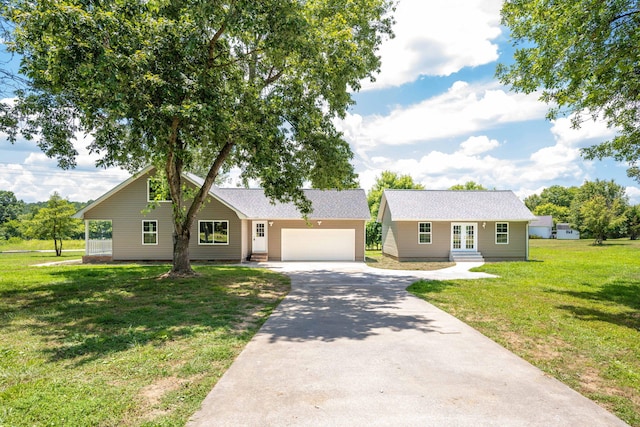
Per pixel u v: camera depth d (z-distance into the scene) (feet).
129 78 29.60
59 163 41.65
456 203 82.69
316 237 79.00
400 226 78.95
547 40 31.99
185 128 34.17
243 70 45.83
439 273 54.29
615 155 38.11
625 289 38.81
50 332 21.79
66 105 39.14
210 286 39.45
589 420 12.01
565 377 15.65
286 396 13.52
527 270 56.49
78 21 27.07
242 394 13.67
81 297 32.71
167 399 13.23
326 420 11.79
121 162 45.06
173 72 31.76
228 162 53.26
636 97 30.71
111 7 29.94
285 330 22.59
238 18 32.32
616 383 15.11
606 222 135.54
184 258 47.06
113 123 36.19
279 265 67.26
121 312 27.02
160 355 17.80
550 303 31.32
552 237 217.36
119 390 13.92
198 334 21.38
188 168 52.24
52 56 28.25
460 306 29.96
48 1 26.37
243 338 20.74
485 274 52.95
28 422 11.57
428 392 13.94
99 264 67.77
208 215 72.69
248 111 39.45
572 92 31.94
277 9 33.45
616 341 20.85
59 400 13.06
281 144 43.65
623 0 27.76
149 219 72.08
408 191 87.25
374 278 48.24
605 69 27.71
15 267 59.11
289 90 43.32
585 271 54.85
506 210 80.23
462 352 18.67
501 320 25.45
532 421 11.87
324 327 23.36
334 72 40.55
